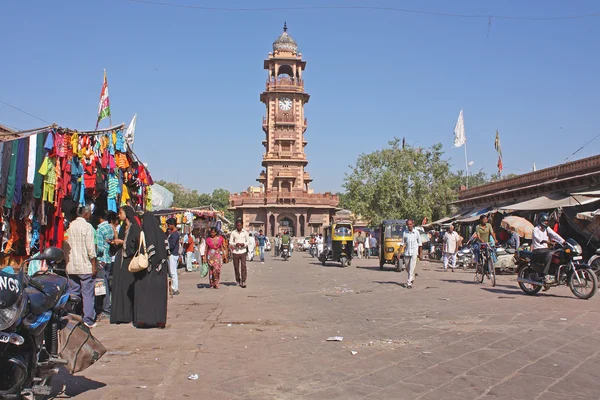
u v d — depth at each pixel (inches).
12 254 341.1
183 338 318.3
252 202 3277.6
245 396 205.2
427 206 1934.1
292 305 476.1
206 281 757.9
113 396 203.2
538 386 215.9
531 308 433.7
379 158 2012.8
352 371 241.8
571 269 505.7
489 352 275.3
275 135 3265.3
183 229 1117.7
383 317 399.5
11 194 318.7
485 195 1430.9
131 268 346.0
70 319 196.4
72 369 191.2
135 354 275.4
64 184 376.5
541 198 991.0
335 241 1142.3
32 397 179.2
